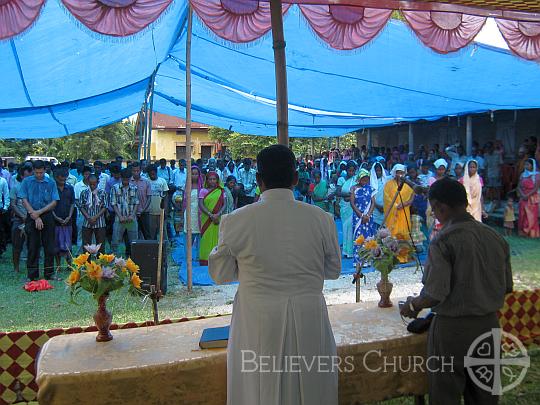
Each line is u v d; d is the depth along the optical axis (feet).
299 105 41.14
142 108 50.60
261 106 45.21
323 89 34.86
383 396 10.47
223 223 8.43
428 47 16.92
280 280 8.07
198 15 14.64
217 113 52.80
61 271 28.32
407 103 39.11
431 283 9.20
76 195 31.96
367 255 12.63
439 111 43.55
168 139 115.14
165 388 9.30
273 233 8.15
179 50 30.30
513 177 45.34
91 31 13.35
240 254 8.18
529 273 26.27
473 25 17.20
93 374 8.94
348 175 32.17
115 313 21.09
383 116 46.62
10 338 12.30
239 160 61.98
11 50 22.97
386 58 27.50
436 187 9.70
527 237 38.09
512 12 15.97
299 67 29.86
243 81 34.99
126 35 13.69
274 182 8.51
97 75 29.27
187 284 25.11
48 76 27.48
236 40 15.07
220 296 23.91
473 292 9.13
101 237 29.68
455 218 9.49
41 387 8.89
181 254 34.37
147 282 22.17
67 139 124.47
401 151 64.18
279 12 12.48
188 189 24.93
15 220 29.37
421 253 30.96
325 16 16.47
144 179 33.09
